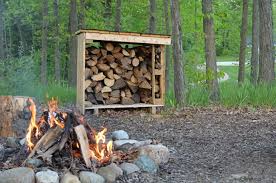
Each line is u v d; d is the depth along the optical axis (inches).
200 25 555.5
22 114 305.3
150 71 393.4
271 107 406.3
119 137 295.1
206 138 315.9
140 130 334.3
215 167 268.1
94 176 239.6
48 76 743.7
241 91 427.8
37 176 228.7
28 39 904.3
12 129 302.5
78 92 386.6
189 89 423.8
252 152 289.3
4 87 427.2
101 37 370.6
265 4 449.1
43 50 598.5
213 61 425.7
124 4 590.6
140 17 614.5
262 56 451.2
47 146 257.3
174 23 400.8
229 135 322.7
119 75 391.2
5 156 264.5
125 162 262.1
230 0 644.7
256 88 430.6
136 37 378.6
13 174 223.8
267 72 449.7
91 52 384.2
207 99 416.5
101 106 380.2
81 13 562.9
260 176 257.9
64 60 782.5
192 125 347.6
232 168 267.1
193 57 543.5
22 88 433.7
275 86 434.6
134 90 392.2
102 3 609.0
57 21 606.5
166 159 271.7
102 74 386.0
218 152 289.6
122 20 608.7
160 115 378.6
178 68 403.9
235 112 387.2
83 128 258.5
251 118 368.5
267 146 299.7
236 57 748.0
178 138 315.6
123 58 390.3
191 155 284.5
